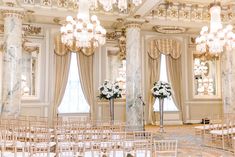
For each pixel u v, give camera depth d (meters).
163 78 13.95
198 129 9.71
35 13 10.27
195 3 11.53
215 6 9.09
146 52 13.63
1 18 10.91
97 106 12.81
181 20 11.77
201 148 7.51
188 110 14.05
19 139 5.39
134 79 10.60
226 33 9.30
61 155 4.25
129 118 10.53
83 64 12.79
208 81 14.54
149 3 9.24
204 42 9.55
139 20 10.79
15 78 9.54
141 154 4.39
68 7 10.31
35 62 12.41
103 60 13.07
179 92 13.91
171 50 13.92
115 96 11.15
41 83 12.28
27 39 12.20
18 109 9.60
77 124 7.15
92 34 8.48
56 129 5.84
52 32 12.54
